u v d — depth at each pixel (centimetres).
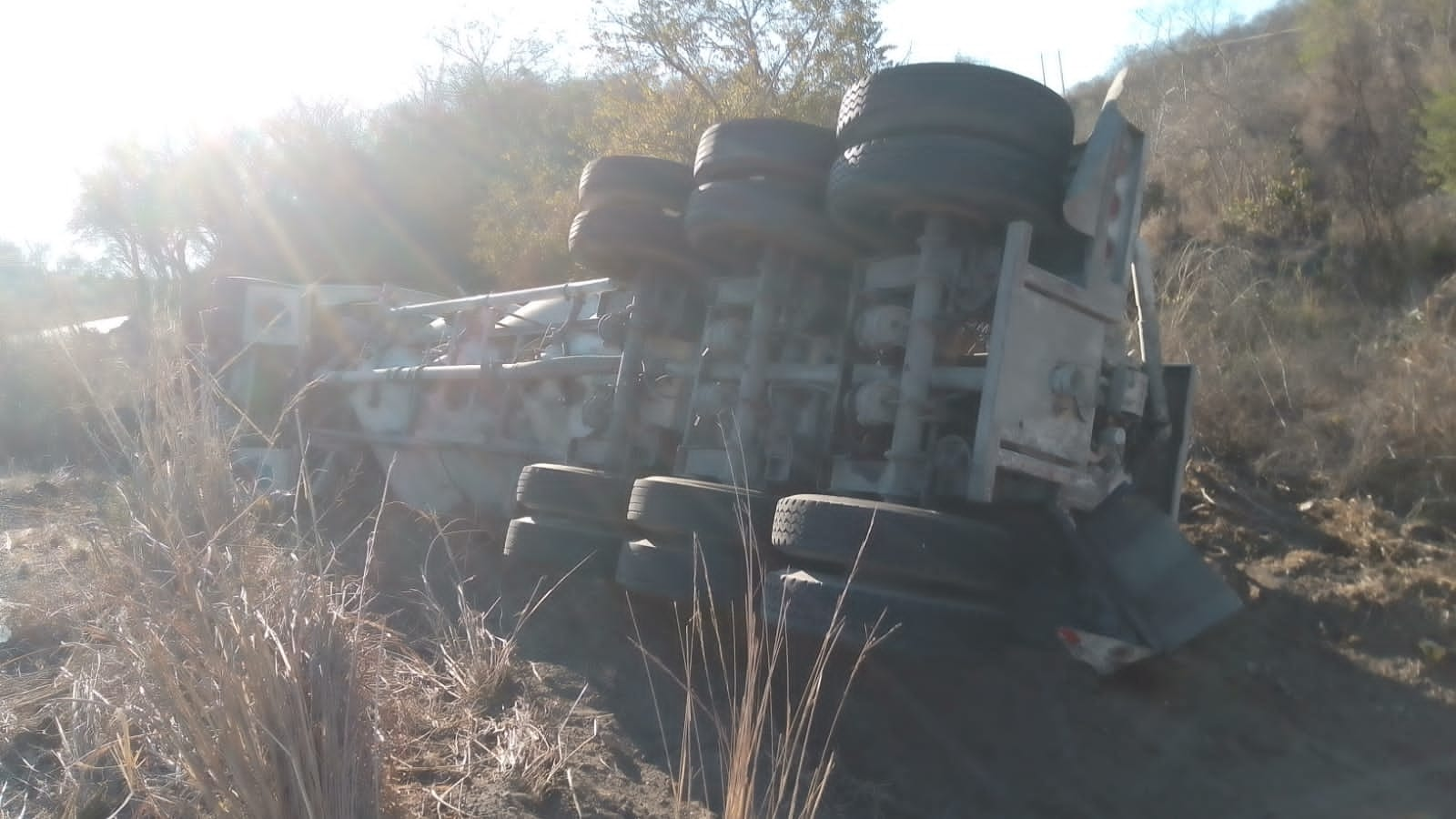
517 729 495
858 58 1304
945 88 477
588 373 733
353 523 892
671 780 445
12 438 1279
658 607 591
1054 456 480
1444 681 471
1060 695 478
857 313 547
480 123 2631
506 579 708
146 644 394
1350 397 733
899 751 466
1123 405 526
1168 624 452
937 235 489
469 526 823
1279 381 764
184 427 555
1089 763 452
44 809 459
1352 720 459
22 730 525
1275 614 538
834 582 449
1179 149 1302
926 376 488
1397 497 634
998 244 500
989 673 490
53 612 648
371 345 1030
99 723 484
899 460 487
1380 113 1077
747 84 1292
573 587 644
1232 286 894
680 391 650
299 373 1076
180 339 635
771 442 564
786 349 575
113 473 611
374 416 982
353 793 377
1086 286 490
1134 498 493
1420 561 564
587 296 790
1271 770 438
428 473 900
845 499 462
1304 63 1314
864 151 490
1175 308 838
